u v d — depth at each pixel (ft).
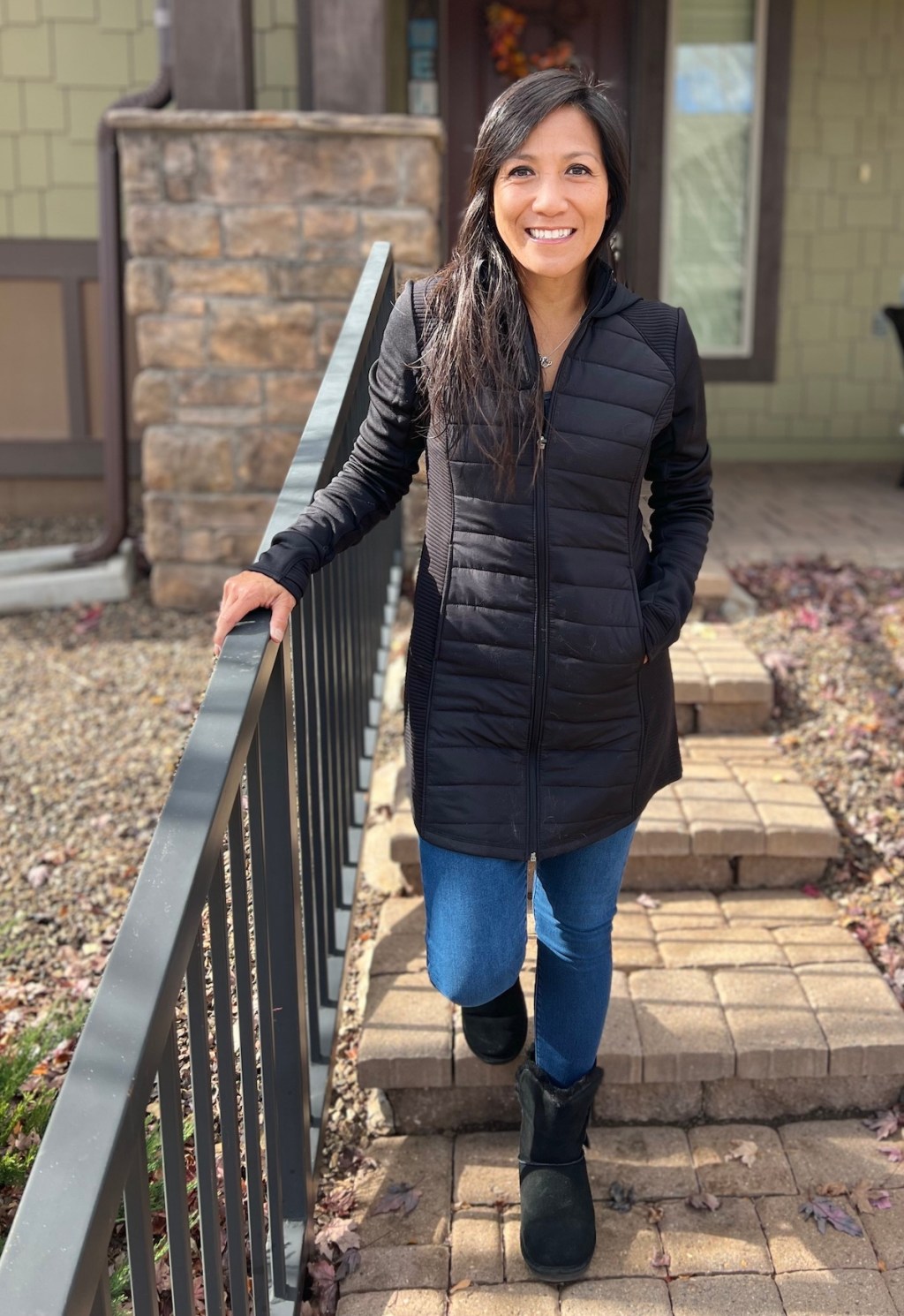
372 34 14.07
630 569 5.32
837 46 21.94
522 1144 6.32
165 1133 3.73
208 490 15.17
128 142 14.16
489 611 5.24
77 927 9.16
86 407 20.21
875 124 22.27
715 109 22.44
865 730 10.71
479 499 5.17
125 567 16.34
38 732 12.41
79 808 10.88
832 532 16.31
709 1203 6.48
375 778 10.30
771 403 23.31
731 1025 7.18
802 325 23.02
